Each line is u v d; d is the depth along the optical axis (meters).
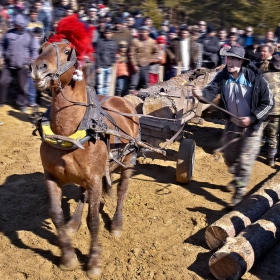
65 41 4.95
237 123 6.54
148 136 7.77
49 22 12.93
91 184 5.29
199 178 8.23
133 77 11.65
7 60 11.32
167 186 7.80
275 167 9.01
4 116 11.12
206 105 8.61
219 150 6.54
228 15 18.25
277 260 5.88
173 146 9.40
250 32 13.41
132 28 12.72
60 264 5.57
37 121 5.32
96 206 5.37
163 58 12.24
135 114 6.18
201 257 5.84
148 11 17.64
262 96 6.30
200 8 19.03
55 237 6.20
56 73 4.77
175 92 8.69
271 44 11.25
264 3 17.62
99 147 5.27
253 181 8.24
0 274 5.41
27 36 11.20
